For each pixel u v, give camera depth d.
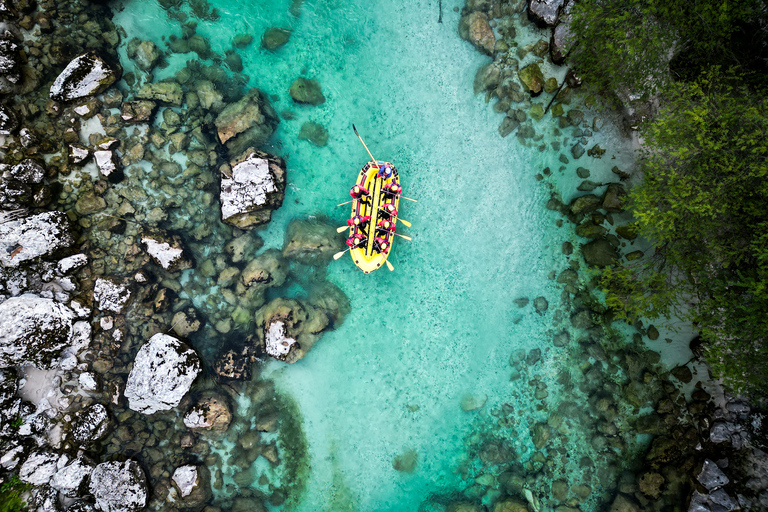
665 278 14.20
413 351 16.81
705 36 13.66
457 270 16.75
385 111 16.64
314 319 16.34
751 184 12.19
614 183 15.73
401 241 16.78
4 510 14.49
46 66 15.49
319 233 16.34
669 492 14.80
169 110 16.03
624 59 14.34
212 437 16.09
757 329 12.48
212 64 16.25
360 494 16.61
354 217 15.49
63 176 15.61
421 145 16.64
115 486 15.09
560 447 16.03
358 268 16.78
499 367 16.61
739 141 11.75
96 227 15.85
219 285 16.47
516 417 16.41
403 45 16.47
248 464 16.23
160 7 16.00
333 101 16.56
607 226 15.93
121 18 15.89
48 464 14.98
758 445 14.34
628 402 15.59
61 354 15.29
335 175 16.72
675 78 14.59
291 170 16.69
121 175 15.86
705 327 13.55
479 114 16.41
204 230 16.41
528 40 15.86
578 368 16.11
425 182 16.66
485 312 16.67
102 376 15.70
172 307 16.20
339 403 16.75
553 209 16.34
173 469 15.89
